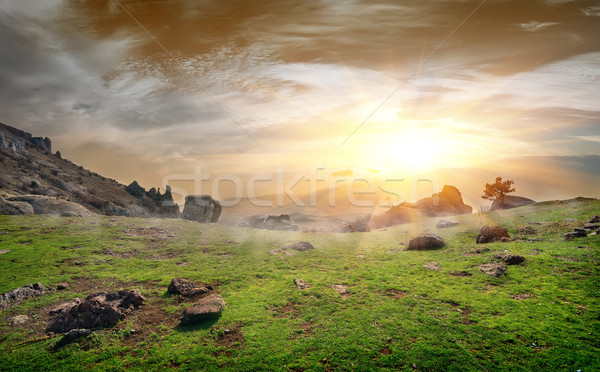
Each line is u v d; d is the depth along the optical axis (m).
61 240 35.97
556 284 19.47
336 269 26.31
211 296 19.36
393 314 17.45
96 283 23.78
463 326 15.78
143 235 41.12
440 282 21.77
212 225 53.94
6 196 66.75
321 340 15.19
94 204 100.19
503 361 13.12
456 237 35.62
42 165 124.31
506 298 18.42
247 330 16.34
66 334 15.64
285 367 13.34
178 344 15.21
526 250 25.94
